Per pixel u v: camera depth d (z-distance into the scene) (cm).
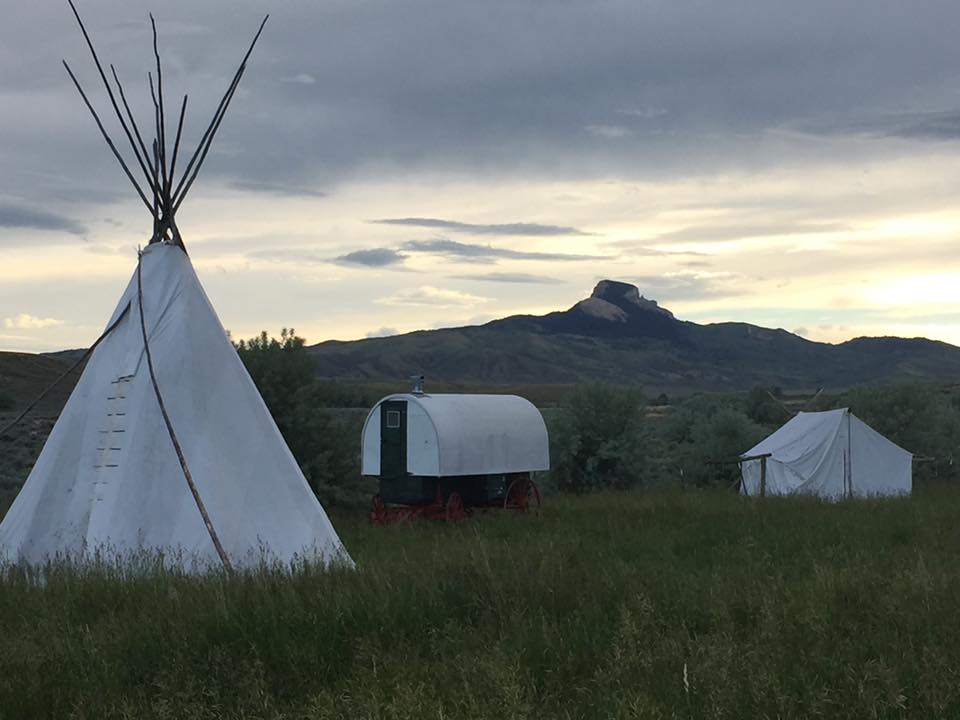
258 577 900
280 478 1171
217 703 606
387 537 1698
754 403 5197
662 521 1900
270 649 690
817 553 1307
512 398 2317
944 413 3925
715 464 3559
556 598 846
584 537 1592
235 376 1213
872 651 705
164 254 1272
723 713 569
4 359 7862
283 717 586
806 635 741
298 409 2414
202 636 709
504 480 2306
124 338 1234
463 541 1516
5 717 596
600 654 700
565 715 574
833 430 2844
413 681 638
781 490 2828
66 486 1160
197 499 1074
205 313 1232
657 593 892
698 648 677
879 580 959
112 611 802
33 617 806
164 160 1281
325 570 966
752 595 881
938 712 576
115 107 1277
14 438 3709
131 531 1084
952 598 840
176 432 1138
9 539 1130
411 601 805
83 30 1270
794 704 588
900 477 2886
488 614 788
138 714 597
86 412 1200
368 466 2191
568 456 3247
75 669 662
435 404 2116
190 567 1045
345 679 650
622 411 3334
